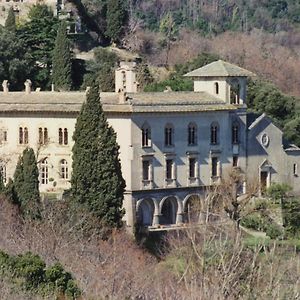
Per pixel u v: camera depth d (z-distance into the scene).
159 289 190.00
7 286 196.75
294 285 175.00
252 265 179.62
